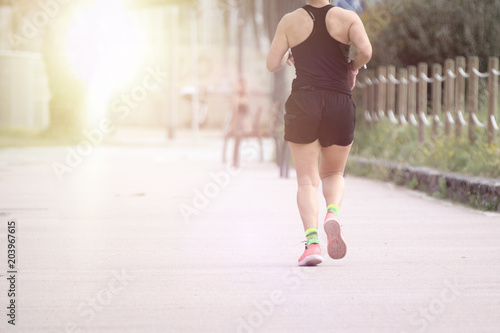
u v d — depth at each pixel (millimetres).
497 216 22891
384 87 42594
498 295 13078
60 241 18906
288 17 15812
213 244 18375
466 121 35500
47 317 11742
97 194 29609
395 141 38531
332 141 15750
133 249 17750
